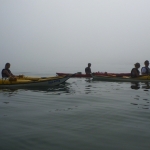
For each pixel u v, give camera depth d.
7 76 10.84
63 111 5.59
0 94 8.48
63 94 8.45
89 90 9.56
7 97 7.81
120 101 6.87
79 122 4.62
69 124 4.49
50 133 3.96
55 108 5.95
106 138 3.72
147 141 3.58
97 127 4.29
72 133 3.97
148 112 5.37
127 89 9.74
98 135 3.86
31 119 4.86
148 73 12.93
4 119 4.87
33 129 4.18
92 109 5.79
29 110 5.73
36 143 3.52
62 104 6.50
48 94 8.45
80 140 3.65
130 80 13.05
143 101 6.80
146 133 3.93
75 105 6.34
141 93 8.47
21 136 3.81
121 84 11.85
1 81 10.73
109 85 11.43
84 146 3.41
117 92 8.84
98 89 9.88
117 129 4.17
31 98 7.57
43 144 3.48
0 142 3.57
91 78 15.96
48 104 6.51
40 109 5.85
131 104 6.37
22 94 8.49
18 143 3.52
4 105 6.39
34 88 10.32
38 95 8.21
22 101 7.03
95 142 3.56
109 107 6.00
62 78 11.35
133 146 3.40
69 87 10.67
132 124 4.45
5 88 10.32
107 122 4.61
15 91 9.33
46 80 10.94
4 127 4.30
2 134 3.92
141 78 12.62
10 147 3.38
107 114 5.25
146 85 11.14
